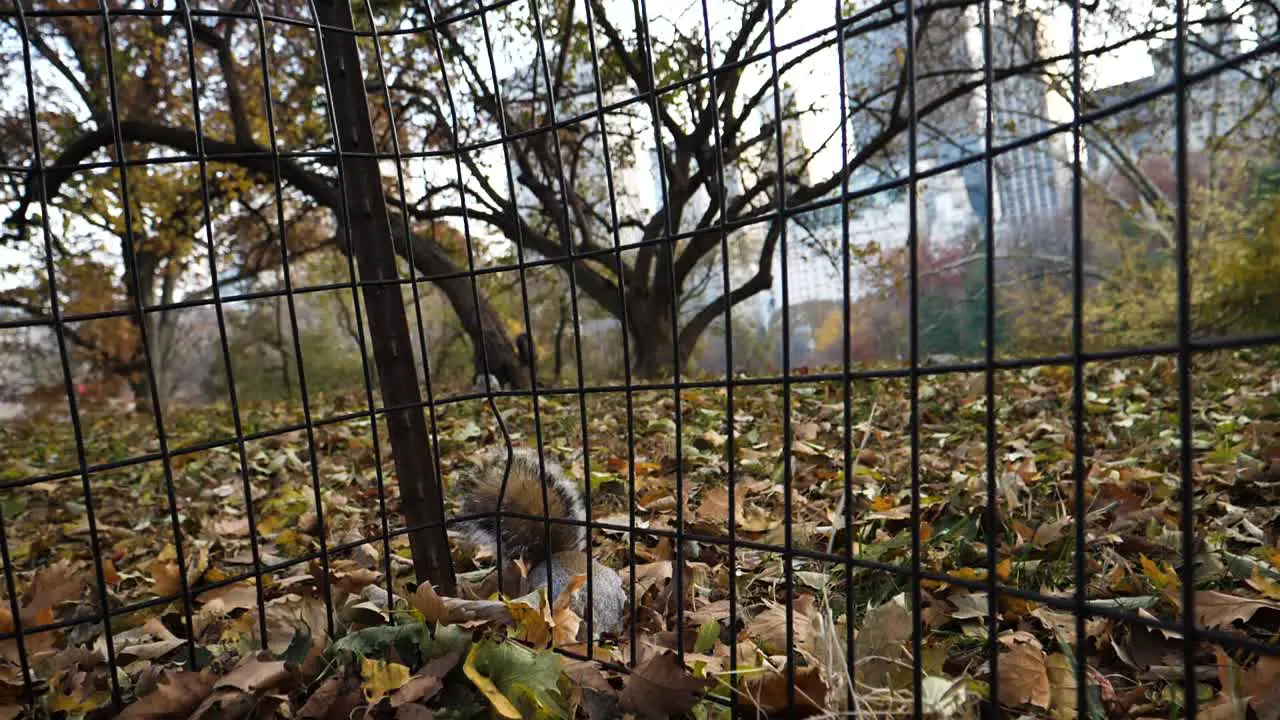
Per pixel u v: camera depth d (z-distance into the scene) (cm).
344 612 70
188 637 62
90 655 73
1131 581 73
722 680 58
